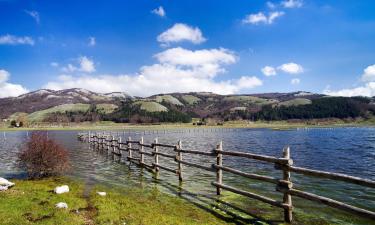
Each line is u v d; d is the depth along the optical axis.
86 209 9.55
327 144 44.31
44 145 16.69
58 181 15.24
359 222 9.12
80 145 41.41
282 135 76.25
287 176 8.88
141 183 14.75
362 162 24.62
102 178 16.16
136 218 8.66
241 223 8.82
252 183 15.11
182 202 11.05
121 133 92.38
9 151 35.78
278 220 9.16
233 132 101.00
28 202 9.85
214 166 12.40
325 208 10.64
